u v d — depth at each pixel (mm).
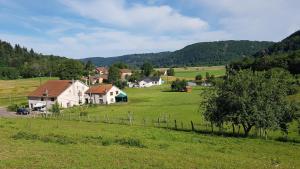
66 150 28203
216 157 27438
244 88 44875
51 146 30203
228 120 46406
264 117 43375
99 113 86688
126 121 64812
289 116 44750
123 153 27297
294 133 49344
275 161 27188
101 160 24516
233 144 36500
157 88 181125
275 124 43562
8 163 23219
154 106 99500
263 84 44500
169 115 78688
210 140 39031
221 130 50781
